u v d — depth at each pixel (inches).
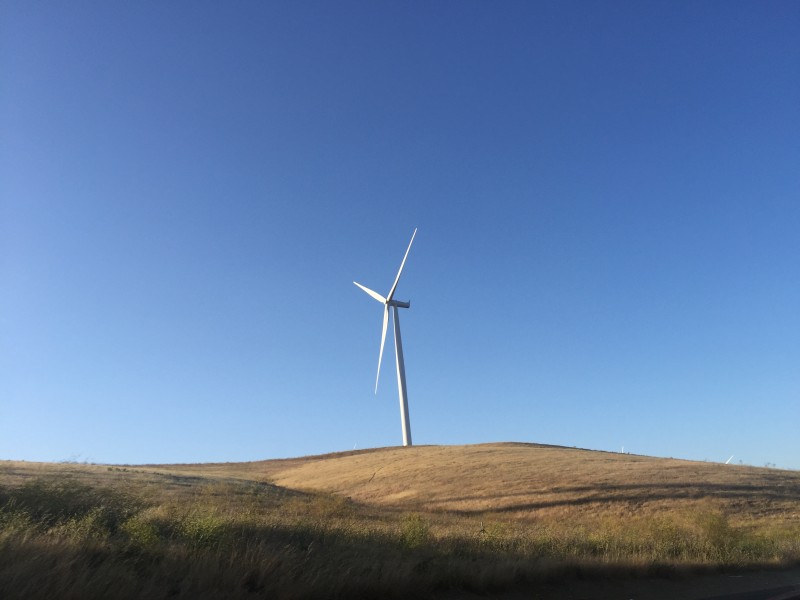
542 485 2041.1
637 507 1724.9
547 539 846.5
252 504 1306.6
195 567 421.7
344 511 1318.9
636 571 708.7
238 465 4188.0
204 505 1020.5
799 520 1560.0
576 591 595.8
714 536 991.6
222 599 391.5
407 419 3371.1
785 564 924.0
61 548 401.1
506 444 3710.6
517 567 600.4
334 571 476.7
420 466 2640.3
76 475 1601.9
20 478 1288.1
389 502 2060.8
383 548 636.1
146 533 502.9
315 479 2847.0
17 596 318.3
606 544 862.5
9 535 413.1
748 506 1717.5
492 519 1560.0
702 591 645.3
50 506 600.7
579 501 1817.2
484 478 2236.7
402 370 3348.9
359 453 4220.0
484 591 542.0
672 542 955.3
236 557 458.6
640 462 2464.3
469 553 677.9
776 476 2166.6
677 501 1763.0
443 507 1897.1
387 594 476.4
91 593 345.7
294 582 438.0
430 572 532.1
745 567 852.6
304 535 660.1
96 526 532.7
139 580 391.2
